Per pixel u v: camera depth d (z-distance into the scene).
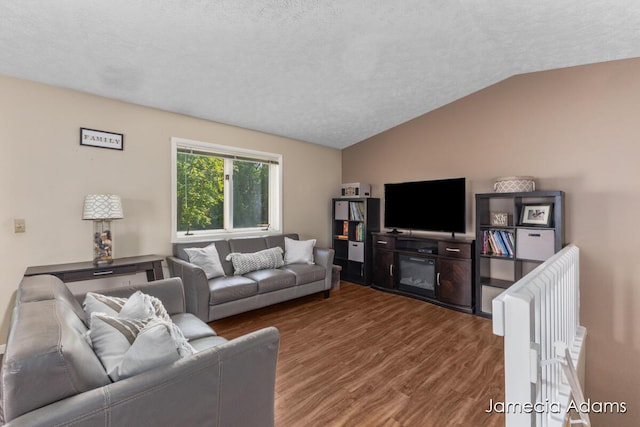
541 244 3.01
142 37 2.22
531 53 2.92
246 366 1.29
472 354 2.49
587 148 3.01
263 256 3.71
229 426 1.25
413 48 2.77
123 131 3.13
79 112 2.87
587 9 2.24
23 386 0.83
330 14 2.20
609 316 2.88
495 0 2.16
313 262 4.06
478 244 3.38
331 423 1.70
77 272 2.55
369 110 4.02
